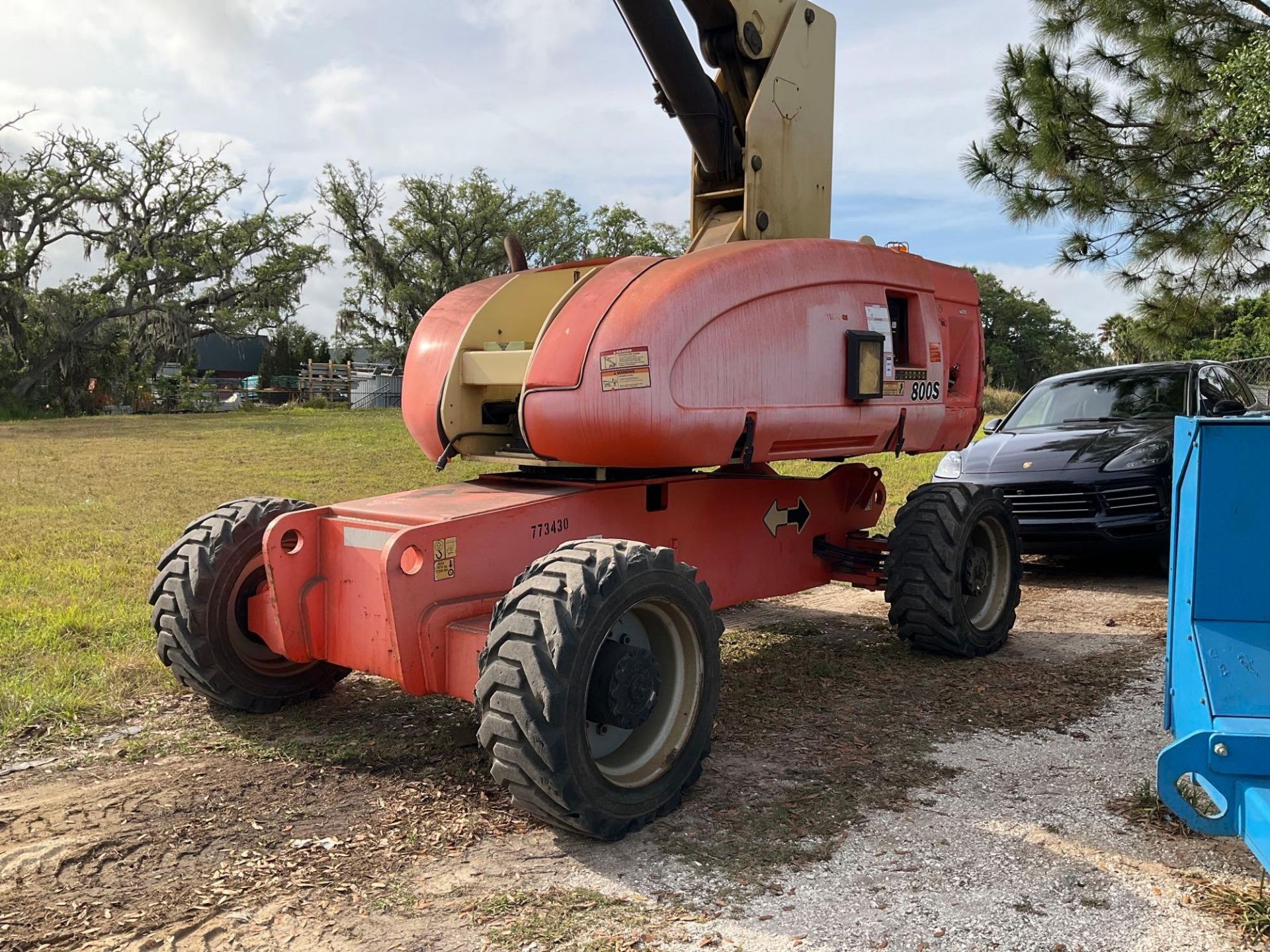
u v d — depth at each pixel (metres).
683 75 4.59
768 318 4.29
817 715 4.60
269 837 3.28
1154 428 7.78
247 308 50.62
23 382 38.34
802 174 5.22
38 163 44.19
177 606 4.27
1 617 5.81
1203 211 13.27
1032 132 13.42
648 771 3.42
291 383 55.44
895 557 5.47
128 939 2.65
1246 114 11.41
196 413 40.19
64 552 8.09
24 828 3.33
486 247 55.97
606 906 2.84
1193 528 2.90
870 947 2.62
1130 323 15.34
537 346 4.08
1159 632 6.19
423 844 3.24
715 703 3.65
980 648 5.55
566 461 4.15
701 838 3.30
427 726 4.38
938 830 3.35
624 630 3.52
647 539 4.57
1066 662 5.50
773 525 5.38
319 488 12.72
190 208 48.06
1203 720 2.72
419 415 4.75
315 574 3.99
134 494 12.07
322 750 4.06
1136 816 3.44
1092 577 8.13
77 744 4.11
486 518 3.79
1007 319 91.75
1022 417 8.99
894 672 5.30
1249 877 2.99
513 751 3.07
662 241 58.91
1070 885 2.95
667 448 3.94
